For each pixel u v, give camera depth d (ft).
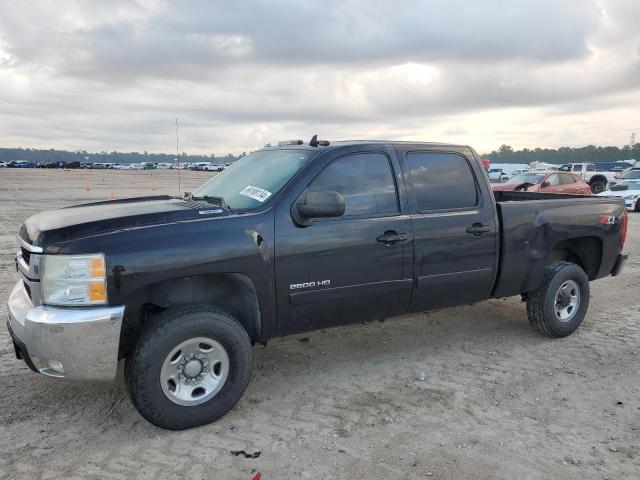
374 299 13.84
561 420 12.28
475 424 12.05
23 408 12.55
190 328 11.25
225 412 12.00
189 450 10.90
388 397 13.39
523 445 11.19
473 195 15.58
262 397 13.34
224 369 11.91
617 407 12.95
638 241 40.16
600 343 17.37
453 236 14.84
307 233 12.69
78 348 10.55
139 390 11.02
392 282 13.96
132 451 10.84
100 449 10.90
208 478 9.98
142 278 10.89
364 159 13.94
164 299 12.03
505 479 10.02
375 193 13.92
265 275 12.22
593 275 19.04
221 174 16.25
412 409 12.76
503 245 15.84
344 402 13.10
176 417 11.37
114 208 13.01
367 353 16.34
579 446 11.18
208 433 11.59
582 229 17.66
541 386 14.08
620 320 19.90
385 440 11.34
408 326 18.90
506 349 16.78
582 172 118.01
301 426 11.93
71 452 10.78
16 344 11.43
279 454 10.79
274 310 12.55
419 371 15.01
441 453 10.85
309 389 13.82
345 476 10.08
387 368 15.21
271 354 16.17
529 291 17.11
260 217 12.30
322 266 12.91
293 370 15.02
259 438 11.41
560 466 10.45
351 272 13.32
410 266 14.20
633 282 26.27
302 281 12.73
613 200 19.03
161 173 229.04
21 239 11.89
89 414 12.32
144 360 10.96
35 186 111.14
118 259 10.71
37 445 11.01
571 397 13.44
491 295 16.25
